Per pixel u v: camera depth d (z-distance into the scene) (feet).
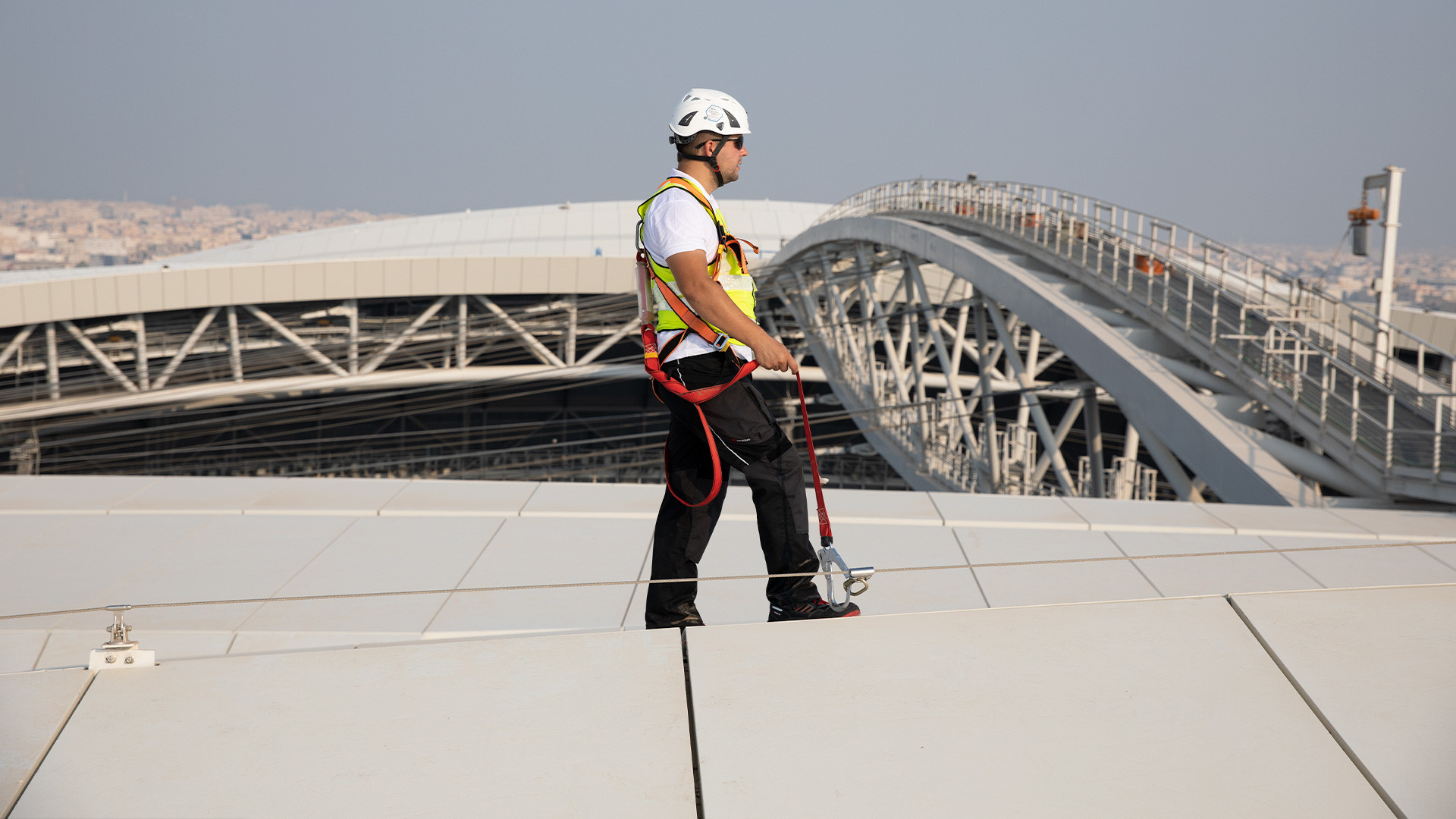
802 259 156.76
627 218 246.27
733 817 7.15
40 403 160.66
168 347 177.68
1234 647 9.73
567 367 182.91
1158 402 56.03
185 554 21.36
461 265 176.96
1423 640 9.83
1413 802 7.38
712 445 11.37
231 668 9.04
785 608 12.09
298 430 216.13
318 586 19.45
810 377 203.41
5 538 22.39
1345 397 50.72
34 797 7.13
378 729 8.15
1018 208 91.30
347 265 172.04
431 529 23.25
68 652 16.42
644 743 8.04
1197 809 7.33
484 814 7.14
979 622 10.26
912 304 114.32
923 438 107.24
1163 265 66.59
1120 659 9.47
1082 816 7.23
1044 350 184.96
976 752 7.97
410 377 177.78
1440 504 41.37
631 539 22.56
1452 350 127.13
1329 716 8.49
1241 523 24.39
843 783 7.55
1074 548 22.24
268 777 7.47
